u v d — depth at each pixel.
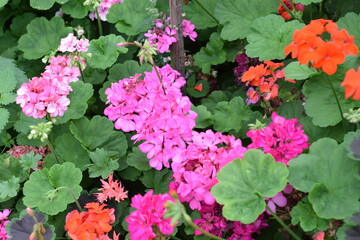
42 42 0.68
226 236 0.46
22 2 0.77
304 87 0.48
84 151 0.55
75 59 0.58
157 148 0.47
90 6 0.68
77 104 0.56
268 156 0.41
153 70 0.53
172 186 0.44
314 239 0.40
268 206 0.43
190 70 0.64
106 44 0.62
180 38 0.58
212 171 0.44
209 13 0.65
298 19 0.59
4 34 0.76
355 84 0.35
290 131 0.43
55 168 0.50
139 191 0.55
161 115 0.48
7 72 0.59
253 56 0.56
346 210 0.39
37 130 0.48
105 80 0.65
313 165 0.41
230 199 0.40
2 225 0.50
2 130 0.58
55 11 0.77
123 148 0.54
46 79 0.53
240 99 0.56
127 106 0.50
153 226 0.42
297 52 0.39
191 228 0.45
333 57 0.38
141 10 0.64
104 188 0.49
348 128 0.48
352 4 0.66
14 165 0.54
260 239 0.48
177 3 0.56
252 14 0.62
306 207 0.41
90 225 0.44
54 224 0.50
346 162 0.40
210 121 0.56
